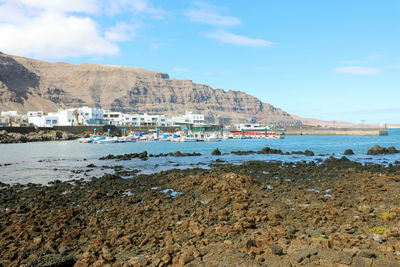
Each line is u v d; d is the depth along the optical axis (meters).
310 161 55.97
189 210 20.95
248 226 16.62
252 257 11.79
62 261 13.03
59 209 23.09
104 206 23.52
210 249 12.91
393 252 12.13
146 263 11.98
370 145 117.19
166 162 57.47
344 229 15.55
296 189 27.75
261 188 27.70
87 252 13.66
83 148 103.12
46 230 17.53
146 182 33.75
